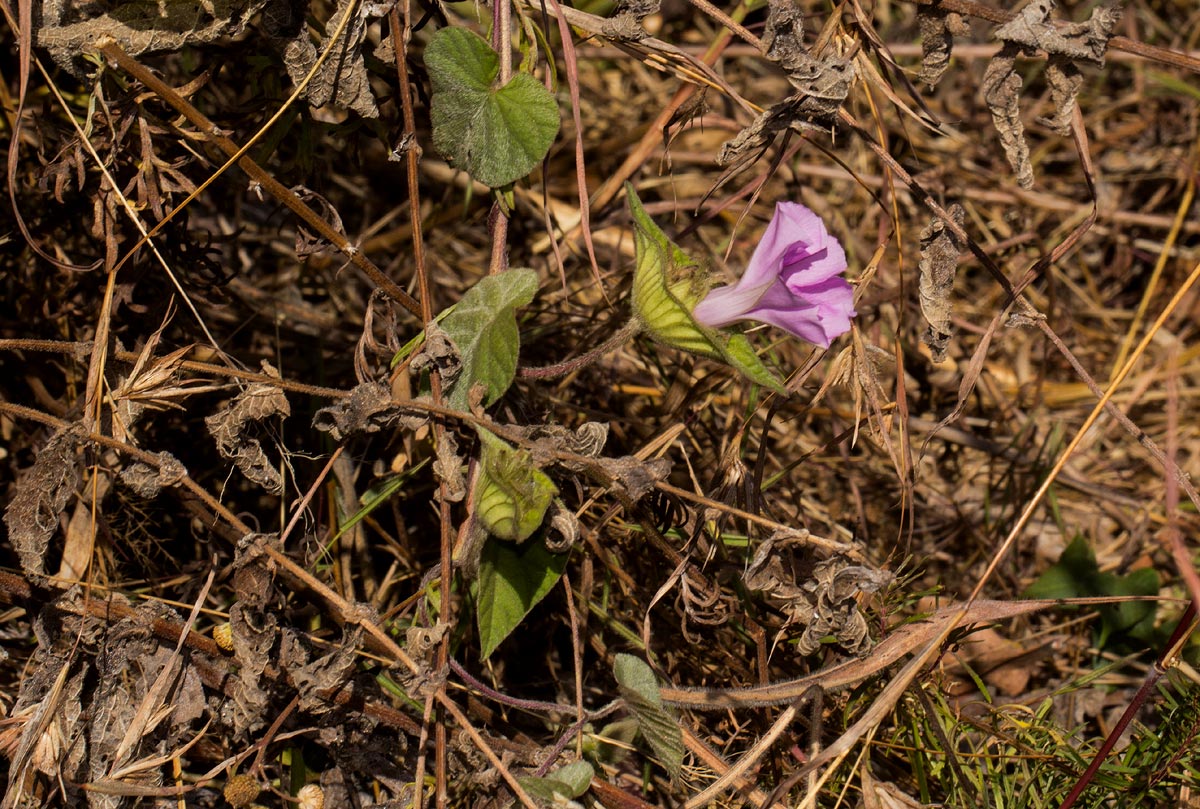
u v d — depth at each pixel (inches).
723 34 28.8
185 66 28.5
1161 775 25.8
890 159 26.3
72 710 25.0
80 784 24.9
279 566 25.5
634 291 25.4
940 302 26.4
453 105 25.6
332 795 25.9
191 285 27.2
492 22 25.9
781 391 24.9
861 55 26.5
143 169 25.8
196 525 27.4
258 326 29.6
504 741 25.9
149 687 25.3
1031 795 26.1
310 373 29.5
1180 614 28.9
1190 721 26.0
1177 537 24.3
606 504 27.3
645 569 27.5
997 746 27.0
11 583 25.1
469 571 25.6
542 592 25.2
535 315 29.2
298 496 27.6
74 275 27.6
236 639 25.1
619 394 29.6
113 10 25.4
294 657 25.3
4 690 26.4
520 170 25.6
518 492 24.6
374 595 27.5
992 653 28.4
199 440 28.2
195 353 27.6
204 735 26.0
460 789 25.7
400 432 27.7
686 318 25.1
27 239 25.5
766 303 25.0
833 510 30.2
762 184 27.1
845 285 25.5
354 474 27.6
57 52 25.4
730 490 26.5
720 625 27.0
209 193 28.0
